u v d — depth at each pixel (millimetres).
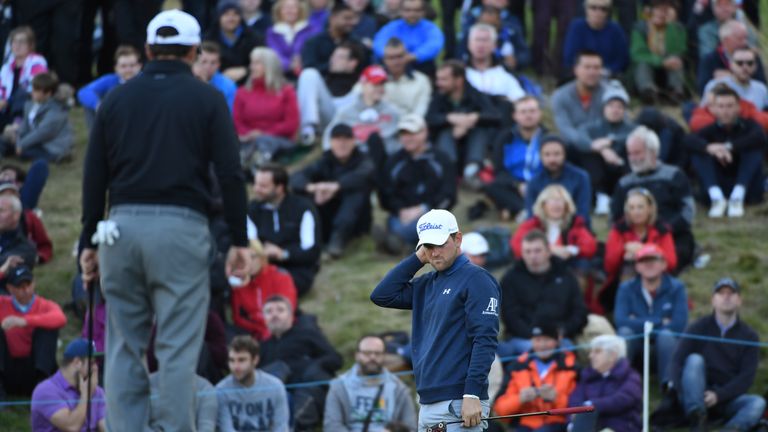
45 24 53656
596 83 47094
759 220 45938
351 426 34031
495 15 53250
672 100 54062
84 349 32219
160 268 19953
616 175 46000
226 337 37281
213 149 20359
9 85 50188
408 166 44562
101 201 20547
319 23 55531
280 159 49281
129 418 20281
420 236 20578
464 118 47438
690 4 55500
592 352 34281
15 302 35406
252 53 49031
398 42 48688
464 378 20188
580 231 40250
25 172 45500
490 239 43000
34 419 32188
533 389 34125
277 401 33250
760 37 50719
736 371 35281
